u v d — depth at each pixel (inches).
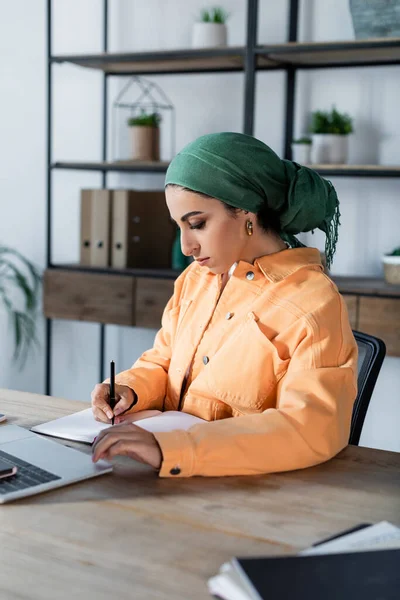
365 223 123.0
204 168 53.7
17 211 148.8
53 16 142.4
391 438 123.3
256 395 55.3
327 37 122.0
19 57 144.4
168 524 40.1
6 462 46.6
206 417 57.7
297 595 31.0
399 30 105.9
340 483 46.2
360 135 121.2
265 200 56.6
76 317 130.8
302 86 124.3
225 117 131.8
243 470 46.9
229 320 58.1
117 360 144.6
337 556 34.4
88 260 133.1
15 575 34.7
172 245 133.8
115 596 33.0
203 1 130.3
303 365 51.8
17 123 146.4
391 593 31.3
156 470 47.7
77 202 144.3
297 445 47.7
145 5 135.3
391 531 38.2
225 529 39.5
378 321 108.1
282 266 57.4
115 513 41.4
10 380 149.5
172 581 34.3
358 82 120.5
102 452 46.1
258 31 126.0
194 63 126.6
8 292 148.4
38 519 40.5
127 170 126.3
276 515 41.3
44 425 56.1
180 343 62.1
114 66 132.4
